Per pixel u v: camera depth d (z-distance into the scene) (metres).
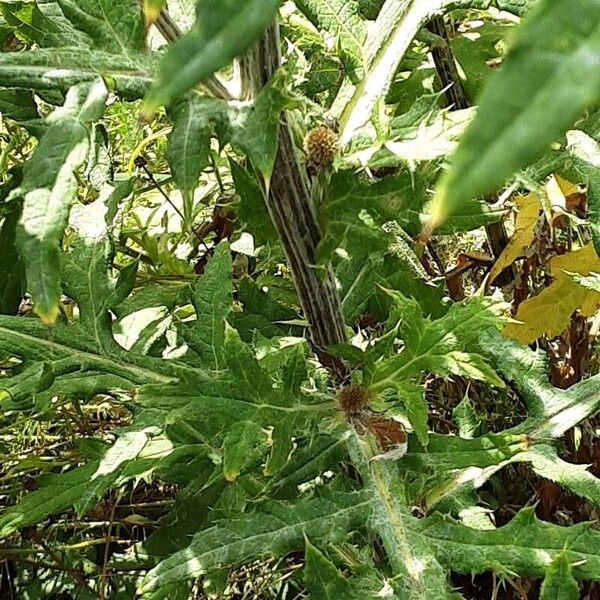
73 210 0.41
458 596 0.32
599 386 0.40
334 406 0.37
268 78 0.28
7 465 0.62
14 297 0.43
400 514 0.35
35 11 0.35
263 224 0.33
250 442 0.34
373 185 0.32
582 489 0.38
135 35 0.30
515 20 0.53
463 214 0.39
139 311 0.52
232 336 0.34
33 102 0.43
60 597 0.60
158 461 0.41
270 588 0.58
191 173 0.28
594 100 0.08
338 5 0.34
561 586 0.29
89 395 0.39
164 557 0.48
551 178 0.54
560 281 0.52
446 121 0.31
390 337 0.35
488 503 0.55
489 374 0.34
